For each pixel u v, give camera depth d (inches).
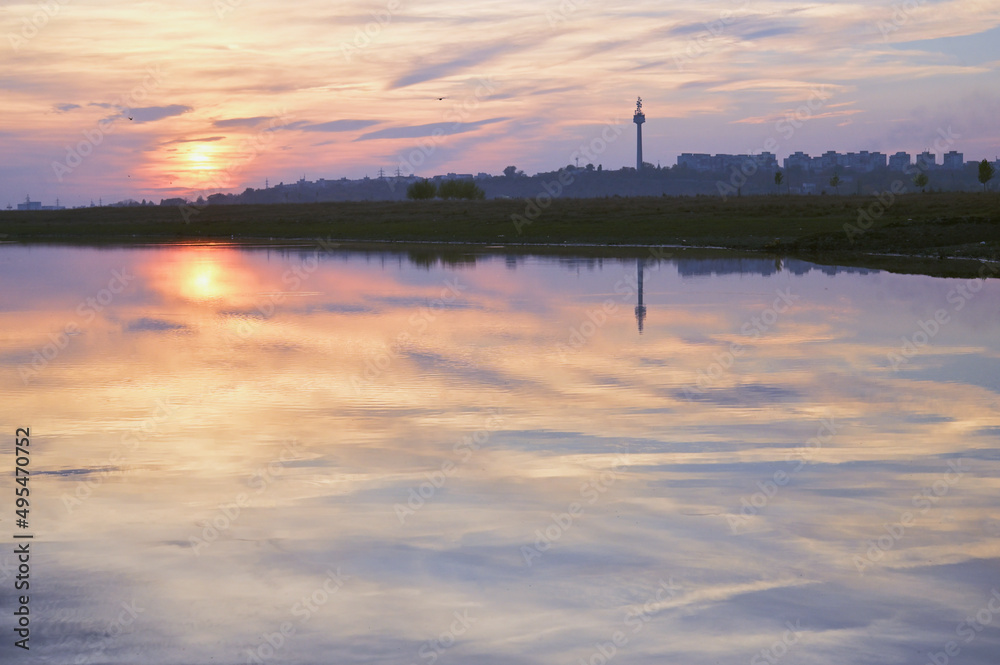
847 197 3887.8
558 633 226.7
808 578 258.7
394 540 289.0
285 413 481.7
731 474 364.5
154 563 271.1
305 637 224.7
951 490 342.0
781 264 1594.5
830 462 382.3
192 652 218.1
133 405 503.5
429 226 2910.9
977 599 245.0
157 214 4377.5
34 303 1041.5
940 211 2425.0
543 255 1881.2
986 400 508.7
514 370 607.8
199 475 365.7
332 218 3503.9
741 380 569.6
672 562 270.1
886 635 225.0
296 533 295.9
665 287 1188.5
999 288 1146.0
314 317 901.8
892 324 824.3
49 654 216.5
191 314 930.7
